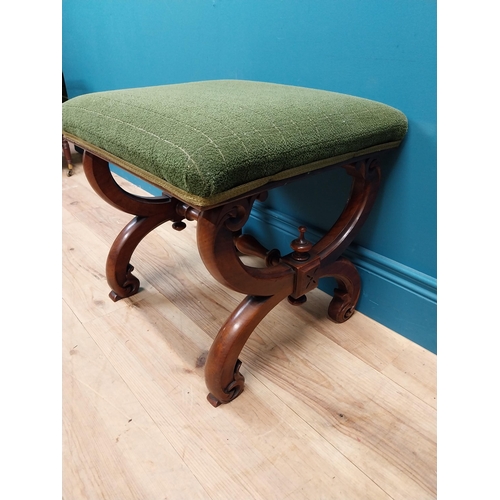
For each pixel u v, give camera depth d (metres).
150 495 0.50
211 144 0.39
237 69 0.88
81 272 0.94
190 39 0.97
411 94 0.61
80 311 0.81
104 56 1.32
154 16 1.04
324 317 0.81
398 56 0.60
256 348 0.72
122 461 0.54
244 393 0.64
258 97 0.52
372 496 0.50
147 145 0.43
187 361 0.70
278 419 0.60
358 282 0.76
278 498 0.50
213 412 0.61
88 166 0.67
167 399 0.63
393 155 0.67
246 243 0.89
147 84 1.20
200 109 0.46
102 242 1.07
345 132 0.50
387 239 0.74
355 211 0.65
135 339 0.74
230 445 0.56
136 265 0.96
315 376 0.67
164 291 0.88
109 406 0.61
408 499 0.50
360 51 0.65
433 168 0.63
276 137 0.43
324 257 0.64
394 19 0.59
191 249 1.04
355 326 0.78
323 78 0.72
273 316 0.80
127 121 0.48
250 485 0.51
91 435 0.57
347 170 0.62
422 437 0.57
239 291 0.54
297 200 0.88
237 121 0.43
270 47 0.79
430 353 0.72
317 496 0.50
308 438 0.57
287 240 0.93
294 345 0.73
